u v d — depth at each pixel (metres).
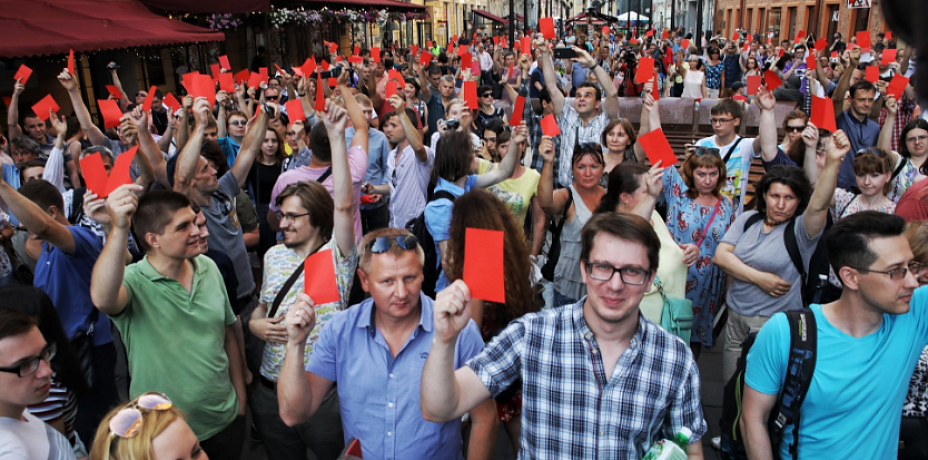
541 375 2.17
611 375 2.11
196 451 2.07
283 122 9.00
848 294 2.36
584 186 4.40
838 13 25.69
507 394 2.66
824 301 3.77
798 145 5.36
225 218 4.51
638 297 2.04
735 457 2.78
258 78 8.86
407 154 5.60
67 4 11.88
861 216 2.32
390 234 2.50
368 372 2.58
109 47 10.55
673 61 19.20
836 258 2.36
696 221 4.57
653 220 3.81
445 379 2.06
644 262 2.02
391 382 2.57
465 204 3.38
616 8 72.19
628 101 11.16
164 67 16.83
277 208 5.20
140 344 3.00
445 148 4.29
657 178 3.42
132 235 4.28
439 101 11.04
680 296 3.72
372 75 10.81
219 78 7.40
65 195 5.06
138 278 2.98
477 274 1.98
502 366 2.21
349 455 2.13
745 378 2.55
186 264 3.13
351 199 3.28
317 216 3.38
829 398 2.38
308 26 25.81
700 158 4.46
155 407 2.02
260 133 4.74
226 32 20.17
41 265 3.68
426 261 4.14
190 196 4.23
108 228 3.22
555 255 4.39
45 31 9.85
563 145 6.78
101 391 3.84
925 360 2.62
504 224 3.37
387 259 2.44
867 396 2.36
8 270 4.29
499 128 6.72
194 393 3.07
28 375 2.16
